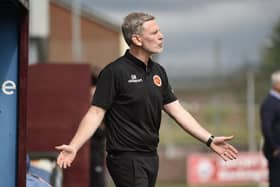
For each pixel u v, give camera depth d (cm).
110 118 1127
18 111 1062
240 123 9100
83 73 2180
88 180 2089
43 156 2048
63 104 2180
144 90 1113
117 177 1126
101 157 2134
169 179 5347
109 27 6881
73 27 6284
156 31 1123
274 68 8506
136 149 1116
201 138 1161
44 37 2641
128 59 1125
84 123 1109
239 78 8988
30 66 2189
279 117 2242
